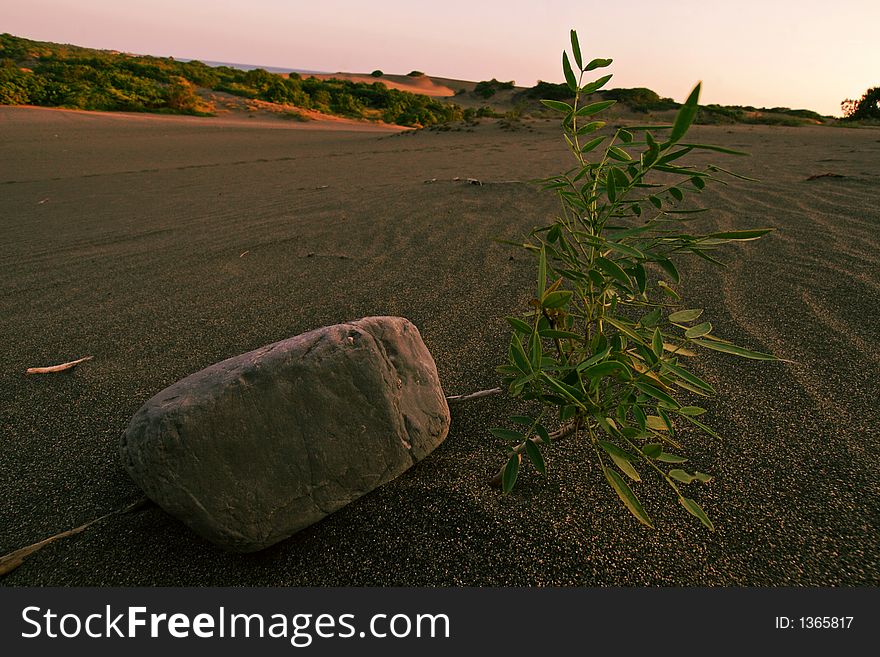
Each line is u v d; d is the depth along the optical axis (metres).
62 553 1.14
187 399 1.11
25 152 12.31
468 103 47.88
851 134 11.21
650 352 0.96
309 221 4.28
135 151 13.04
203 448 1.08
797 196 4.09
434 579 1.07
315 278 2.88
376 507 1.22
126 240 4.06
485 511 1.19
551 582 1.04
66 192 7.20
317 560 1.12
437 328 2.16
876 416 1.41
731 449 1.33
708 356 1.79
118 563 1.12
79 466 1.39
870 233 3.00
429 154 10.52
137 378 1.86
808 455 1.29
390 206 4.64
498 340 2.02
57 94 27.75
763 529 1.10
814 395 1.52
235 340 2.15
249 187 6.94
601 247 0.98
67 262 3.47
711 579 1.02
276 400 1.16
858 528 1.09
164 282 2.95
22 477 1.35
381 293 2.59
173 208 5.53
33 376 1.88
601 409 0.95
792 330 1.93
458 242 3.41
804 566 1.03
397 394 1.31
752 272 2.55
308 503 1.16
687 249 0.94
